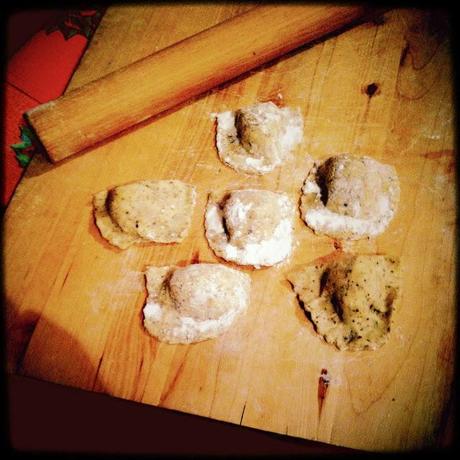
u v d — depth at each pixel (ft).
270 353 1.19
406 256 1.26
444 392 1.15
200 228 1.31
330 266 1.24
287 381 1.17
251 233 1.24
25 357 1.23
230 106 1.43
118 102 1.34
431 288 1.23
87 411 1.43
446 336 1.19
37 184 1.38
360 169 1.26
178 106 1.44
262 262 1.25
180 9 1.57
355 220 1.28
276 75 1.45
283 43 1.40
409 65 1.44
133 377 1.20
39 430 1.43
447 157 1.34
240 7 1.56
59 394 1.42
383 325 1.20
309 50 1.48
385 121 1.38
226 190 1.34
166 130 1.42
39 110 1.32
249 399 1.16
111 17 1.58
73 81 1.49
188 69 1.36
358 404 1.15
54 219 1.35
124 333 1.23
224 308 1.20
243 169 1.35
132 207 1.28
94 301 1.27
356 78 1.44
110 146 1.41
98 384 1.20
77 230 1.33
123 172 1.38
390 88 1.42
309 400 1.16
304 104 1.42
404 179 1.32
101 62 1.51
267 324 1.22
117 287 1.27
